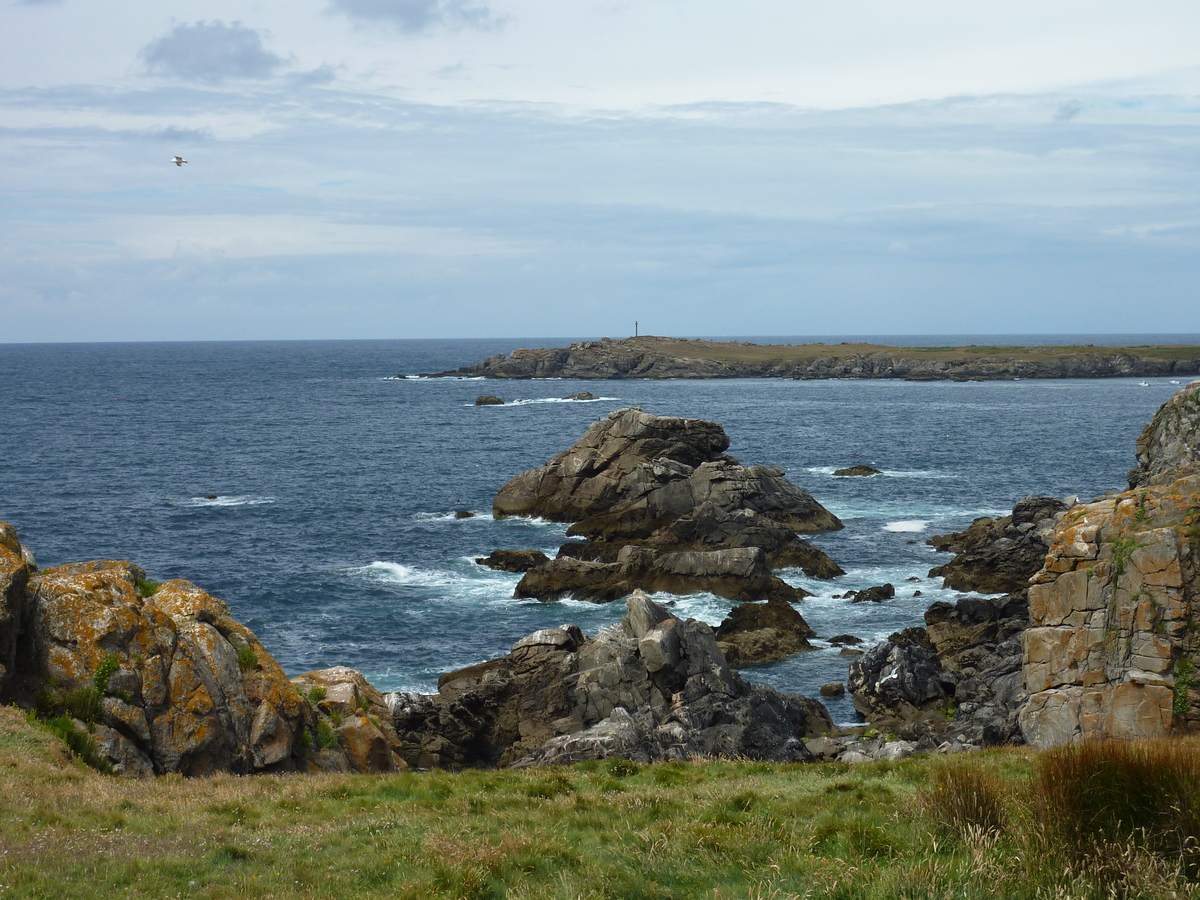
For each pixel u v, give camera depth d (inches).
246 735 827.4
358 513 3142.2
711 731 1252.5
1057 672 938.7
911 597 2150.6
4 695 727.1
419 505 3299.7
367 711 1017.5
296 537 2778.1
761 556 2207.2
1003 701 1334.9
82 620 774.5
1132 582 911.0
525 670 1489.9
